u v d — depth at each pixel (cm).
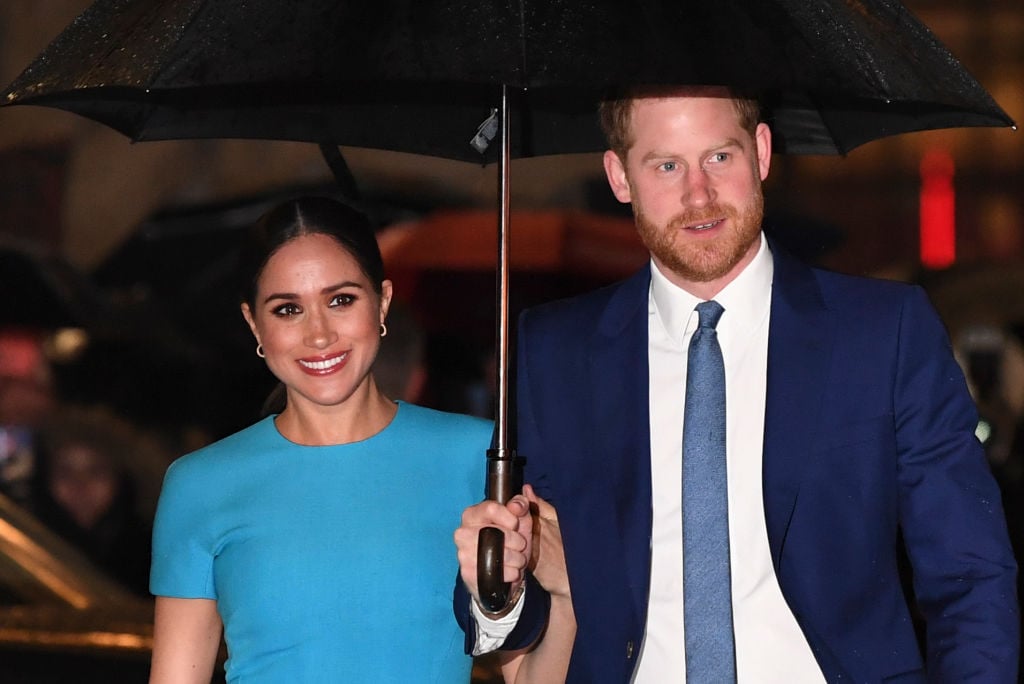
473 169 3238
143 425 2673
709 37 769
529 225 2311
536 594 907
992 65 4838
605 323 935
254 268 911
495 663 1112
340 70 763
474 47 760
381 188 3181
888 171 4772
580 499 918
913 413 884
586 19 767
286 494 907
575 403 932
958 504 874
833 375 888
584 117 1022
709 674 860
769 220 2502
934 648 879
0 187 3766
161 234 3397
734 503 885
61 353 2767
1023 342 2150
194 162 3672
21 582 1675
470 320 2284
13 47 3750
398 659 890
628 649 884
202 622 917
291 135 1015
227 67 770
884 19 845
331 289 901
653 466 902
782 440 880
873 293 904
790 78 770
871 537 873
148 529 2400
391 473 914
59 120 3788
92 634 1268
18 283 2877
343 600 890
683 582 873
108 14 836
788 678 866
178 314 2994
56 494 2427
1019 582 1434
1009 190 4784
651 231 886
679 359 912
